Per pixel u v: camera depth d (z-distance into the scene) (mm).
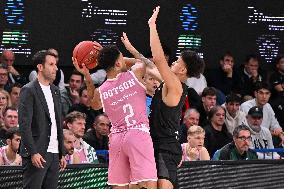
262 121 17531
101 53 11445
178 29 18906
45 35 18203
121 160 11242
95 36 18453
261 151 15547
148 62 11648
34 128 12539
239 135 15039
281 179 14820
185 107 17203
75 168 13438
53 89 12789
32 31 18094
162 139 11211
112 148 11281
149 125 11305
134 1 18609
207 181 14188
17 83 16562
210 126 16203
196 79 18375
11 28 17953
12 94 16453
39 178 12500
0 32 17891
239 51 19312
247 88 18906
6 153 13867
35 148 12391
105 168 13633
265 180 14680
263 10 19375
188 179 14008
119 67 11398
